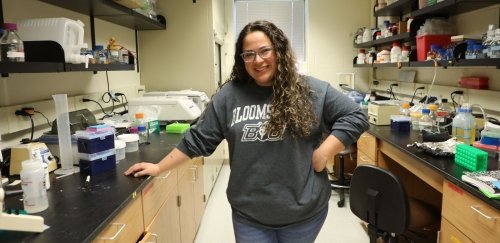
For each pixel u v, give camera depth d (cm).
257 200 134
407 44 339
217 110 143
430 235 236
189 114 271
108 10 236
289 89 131
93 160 153
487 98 237
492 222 129
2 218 91
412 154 189
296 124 129
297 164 132
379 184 167
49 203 122
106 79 291
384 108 282
